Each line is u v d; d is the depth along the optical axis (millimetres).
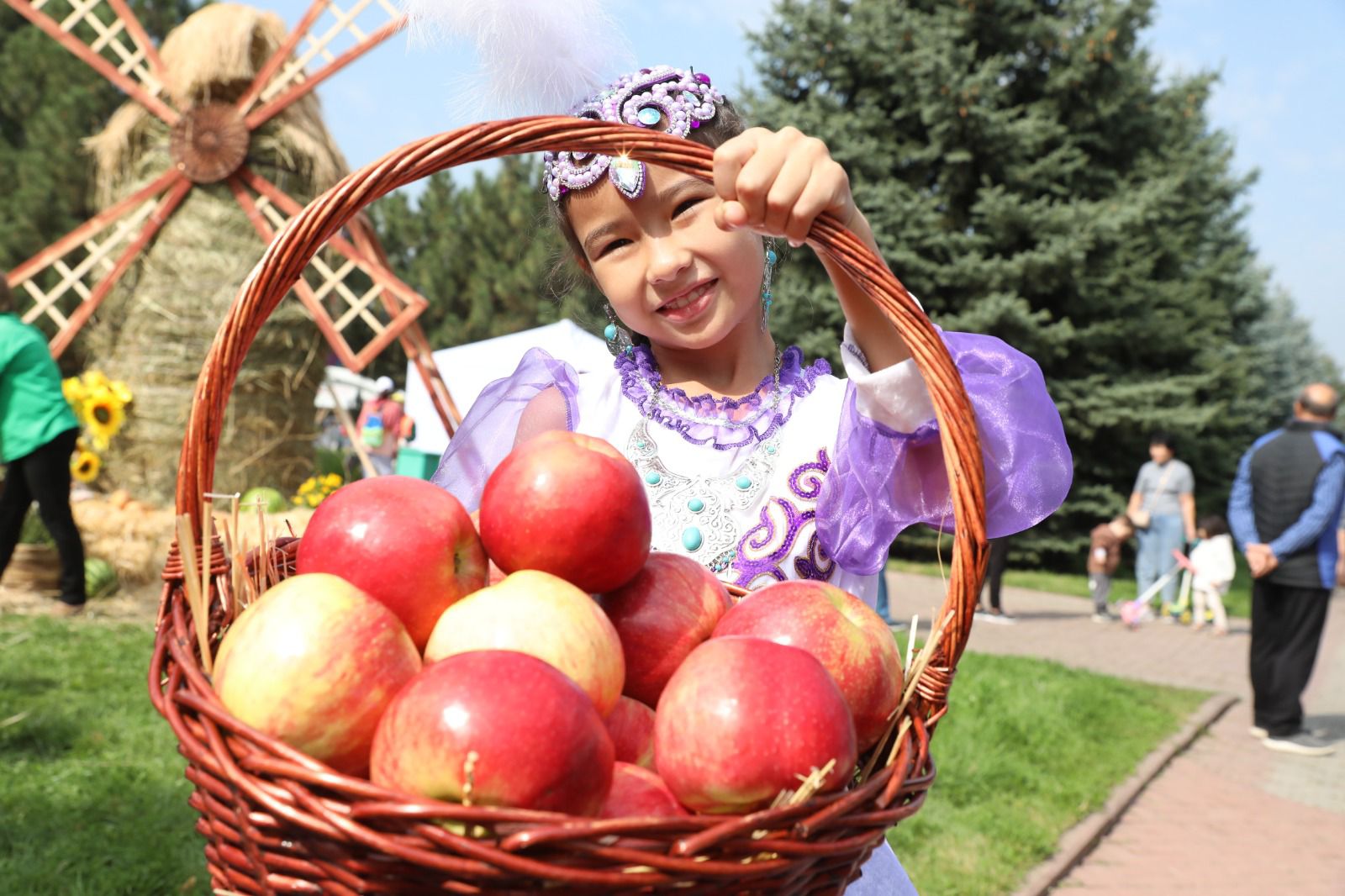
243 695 1135
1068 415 18078
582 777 1058
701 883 993
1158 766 5426
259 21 8914
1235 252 21312
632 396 1924
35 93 23250
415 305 9164
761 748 1105
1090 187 18375
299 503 8586
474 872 936
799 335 16891
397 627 1212
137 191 8883
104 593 7719
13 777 3840
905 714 1354
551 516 1353
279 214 9031
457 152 1367
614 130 1396
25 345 6570
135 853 3271
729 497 1808
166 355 8602
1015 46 18031
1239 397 20312
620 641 1401
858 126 17297
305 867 1015
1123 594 14523
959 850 3951
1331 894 3928
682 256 1693
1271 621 6102
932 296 17453
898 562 16719
